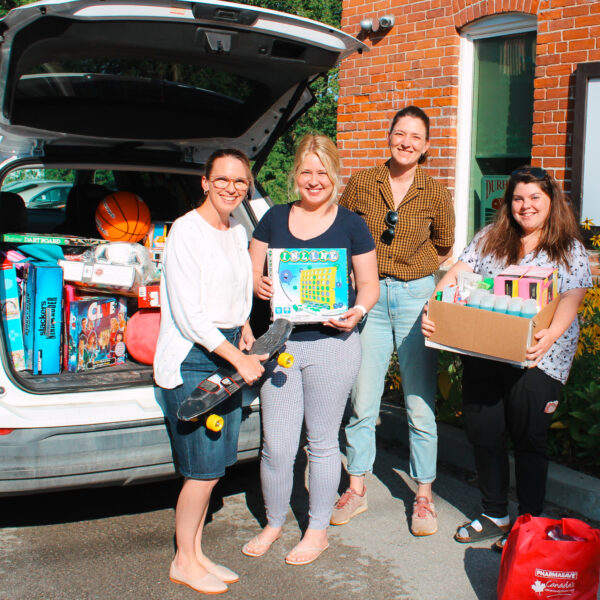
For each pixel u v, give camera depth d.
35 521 3.74
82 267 3.81
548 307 3.10
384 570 3.30
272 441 3.34
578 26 6.22
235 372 2.98
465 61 7.37
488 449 3.43
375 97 8.04
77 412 3.21
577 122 6.16
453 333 3.18
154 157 4.05
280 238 3.28
